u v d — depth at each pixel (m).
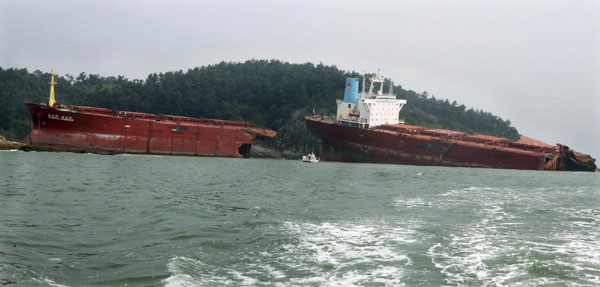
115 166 63.31
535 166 85.12
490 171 76.81
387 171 71.25
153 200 34.59
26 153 80.69
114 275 17.38
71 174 50.88
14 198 33.56
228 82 180.62
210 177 54.62
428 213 31.09
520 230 26.20
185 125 96.12
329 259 19.84
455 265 19.14
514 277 17.83
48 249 20.56
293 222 27.08
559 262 19.75
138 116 96.69
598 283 17.34
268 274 17.95
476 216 30.34
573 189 50.22
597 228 27.39
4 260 18.52
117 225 25.73
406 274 18.06
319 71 188.75
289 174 61.75
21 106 158.25
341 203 35.50
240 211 31.00
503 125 183.12
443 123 168.50
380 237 23.69
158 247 21.16
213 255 20.16
